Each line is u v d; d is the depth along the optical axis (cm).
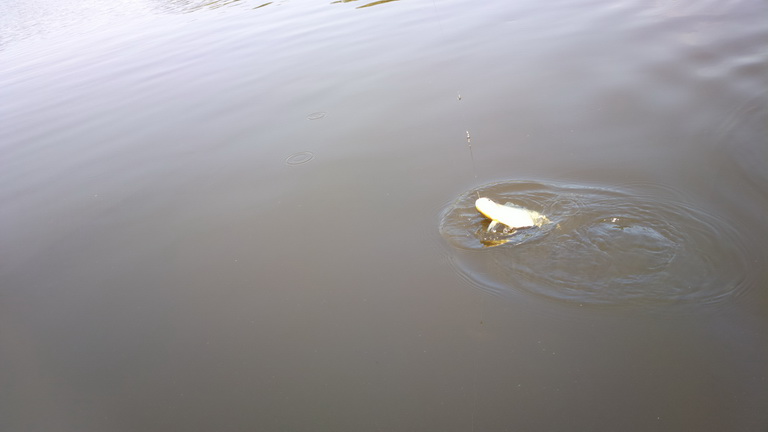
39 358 530
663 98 809
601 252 548
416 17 1327
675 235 552
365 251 602
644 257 533
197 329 536
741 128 705
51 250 687
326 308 538
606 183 646
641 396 419
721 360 433
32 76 1278
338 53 1162
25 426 462
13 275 653
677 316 474
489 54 1051
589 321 484
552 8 1261
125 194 778
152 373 497
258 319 537
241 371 487
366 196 693
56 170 868
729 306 474
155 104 1040
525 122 807
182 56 1259
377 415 434
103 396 481
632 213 589
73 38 1531
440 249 590
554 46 1048
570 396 427
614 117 783
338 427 429
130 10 1770
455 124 831
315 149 816
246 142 864
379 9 1414
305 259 603
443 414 428
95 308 582
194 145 878
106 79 1191
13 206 791
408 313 521
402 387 454
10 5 2044
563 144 739
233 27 1427
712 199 594
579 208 608
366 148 800
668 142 706
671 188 620
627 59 946
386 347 491
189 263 625
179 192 763
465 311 514
